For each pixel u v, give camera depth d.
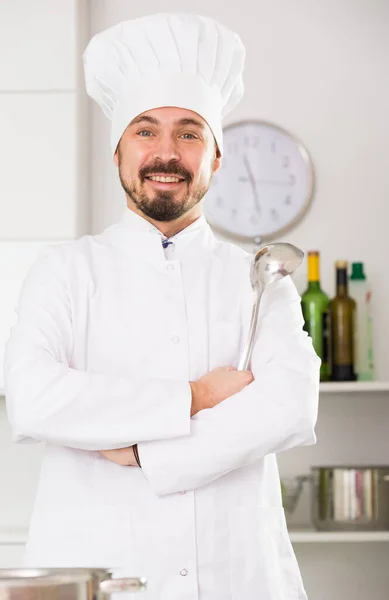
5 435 3.59
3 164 3.46
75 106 3.47
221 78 2.09
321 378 3.35
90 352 1.91
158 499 1.77
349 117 3.68
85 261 1.98
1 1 3.51
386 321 3.60
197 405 1.79
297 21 3.72
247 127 3.66
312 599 3.51
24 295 1.96
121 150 2.04
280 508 1.89
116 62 2.05
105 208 3.66
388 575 3.51
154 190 1.97
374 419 3.56
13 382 1.81
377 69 3.70
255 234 3.62
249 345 1.88
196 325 1.92
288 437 1.78
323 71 3.70
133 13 3.72
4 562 3.18
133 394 1.77
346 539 3.19
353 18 3.72
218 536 1.77
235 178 3.63
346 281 3.38
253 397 1.79
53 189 3.44
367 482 3.25
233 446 1.74
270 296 1.97
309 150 3.68
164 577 1.74
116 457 1.77
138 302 1.93
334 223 3.64
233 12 3.72
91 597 0.99
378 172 3.66
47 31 3.49
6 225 3.44
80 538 1.77
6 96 3.48
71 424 1.75
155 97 2.00
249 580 1.77
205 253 2.04
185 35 2.03
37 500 1.84
